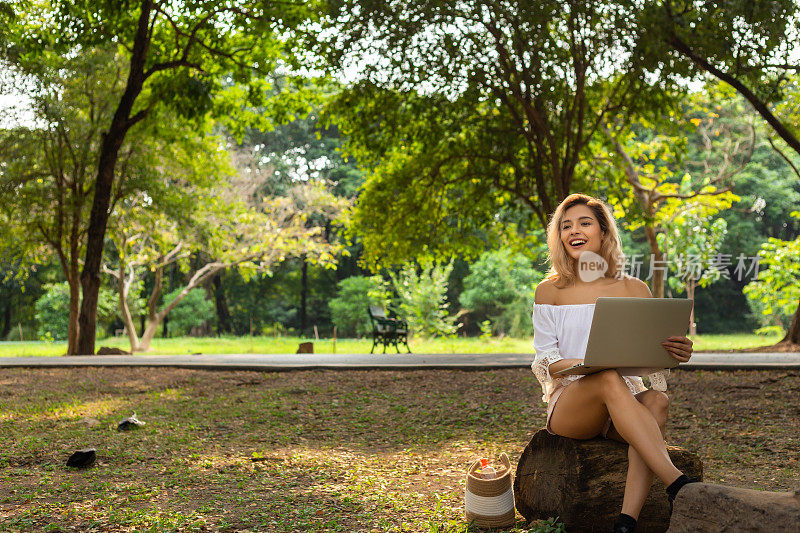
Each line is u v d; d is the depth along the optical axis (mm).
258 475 5984
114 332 52344
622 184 21094
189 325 45156
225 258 32625
